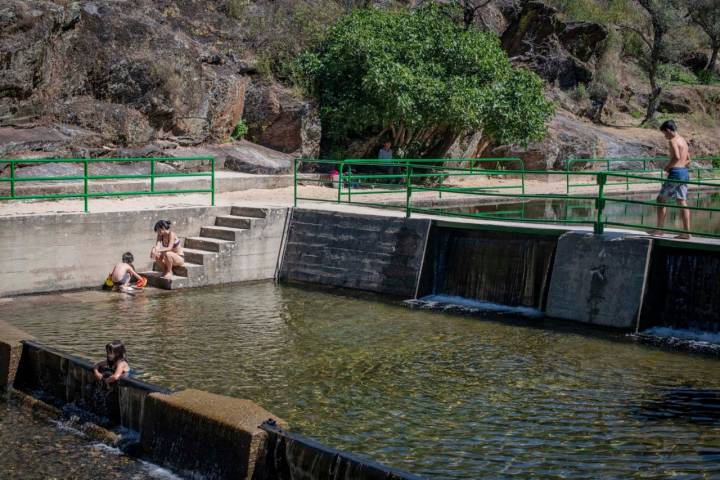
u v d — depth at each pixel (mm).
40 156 18906
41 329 12258
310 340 12086
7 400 9945
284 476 7270
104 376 9164
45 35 19922
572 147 30984
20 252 14391
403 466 7793
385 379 10344
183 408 7867
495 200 24734
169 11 24719
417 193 22734
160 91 21672
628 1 42312
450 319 13500
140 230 15891
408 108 22344
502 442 8359
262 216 16734
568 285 13242
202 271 15836
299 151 24484
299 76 24922
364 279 15734
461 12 31453
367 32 23688
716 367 10891
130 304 14148
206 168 22047
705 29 41938
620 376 10484
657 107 40281
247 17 26141
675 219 22578
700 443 8312
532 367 10852
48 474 7879
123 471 7969
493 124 23656
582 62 37938
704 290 12352
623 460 7910
